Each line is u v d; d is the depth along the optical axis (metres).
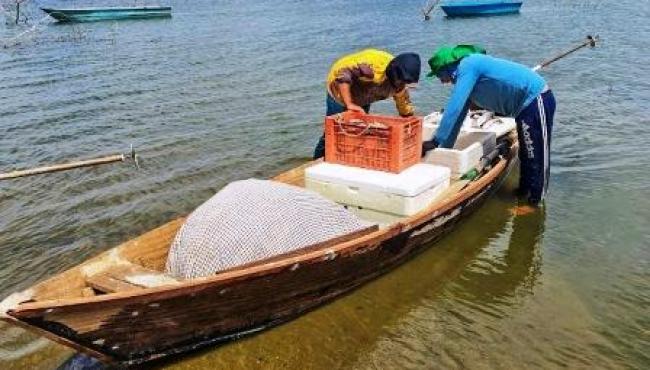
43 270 6.40
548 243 6.78
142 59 18.84
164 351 4.73
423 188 6.07
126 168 9.29
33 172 5.61
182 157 9.80
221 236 4.98
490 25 26.69
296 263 4.82
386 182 6.05
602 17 27.58
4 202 8.12
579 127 10.77
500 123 8.76
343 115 6.67
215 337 4.94
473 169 7.32
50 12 30.03
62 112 12.52
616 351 4.97
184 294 4.35
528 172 7.49
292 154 9.91
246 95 13.88
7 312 3.80
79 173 9.09
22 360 4.90
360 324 5.38
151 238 5.39
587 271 6.19
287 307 5.23
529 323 5.36
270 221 5.07
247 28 26.81
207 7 38.91
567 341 5.10
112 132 11.15
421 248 6.46
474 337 5.18
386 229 5.55
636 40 20.12
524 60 17.58
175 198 8.22
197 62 18.14
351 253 5.29
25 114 12.38
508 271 6.23
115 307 4.13
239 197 5.29
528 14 30.64
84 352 4.32
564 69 15.81
